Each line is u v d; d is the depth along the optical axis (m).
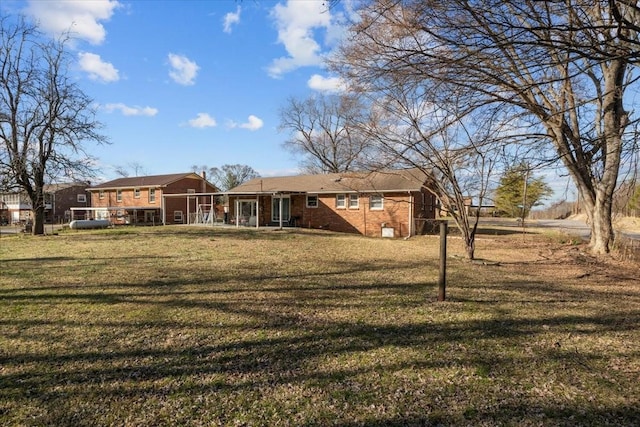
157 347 4.10
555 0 4.63
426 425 2.65
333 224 23.64
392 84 7.47
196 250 12.67
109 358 3.81
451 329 4.66
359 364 3.65
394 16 5.88
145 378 3.38
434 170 11.31
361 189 21.55
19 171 19.42
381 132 10.62
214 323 4.90
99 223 26.84
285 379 3.36
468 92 7.03
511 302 5.98
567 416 2.76
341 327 4.73
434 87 6.75
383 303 5.89
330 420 2.72
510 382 3.28
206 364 3.67
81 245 14.26
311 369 3.55
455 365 3.62
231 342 4.24
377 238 19.22
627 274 8.84
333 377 3.39
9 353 3.93
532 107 8.75
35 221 20.73
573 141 8.34
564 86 9.54
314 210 24.38
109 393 3.12
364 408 2.87
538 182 27.28
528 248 14.40
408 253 12.55
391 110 10.09
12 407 2.90
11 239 17.44
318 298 6.19
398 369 3.54
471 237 10.88
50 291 6.60
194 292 6.57
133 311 5.41
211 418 2.76
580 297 6.39
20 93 19.22
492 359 3.76
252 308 5.59
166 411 2.85
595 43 4.78
